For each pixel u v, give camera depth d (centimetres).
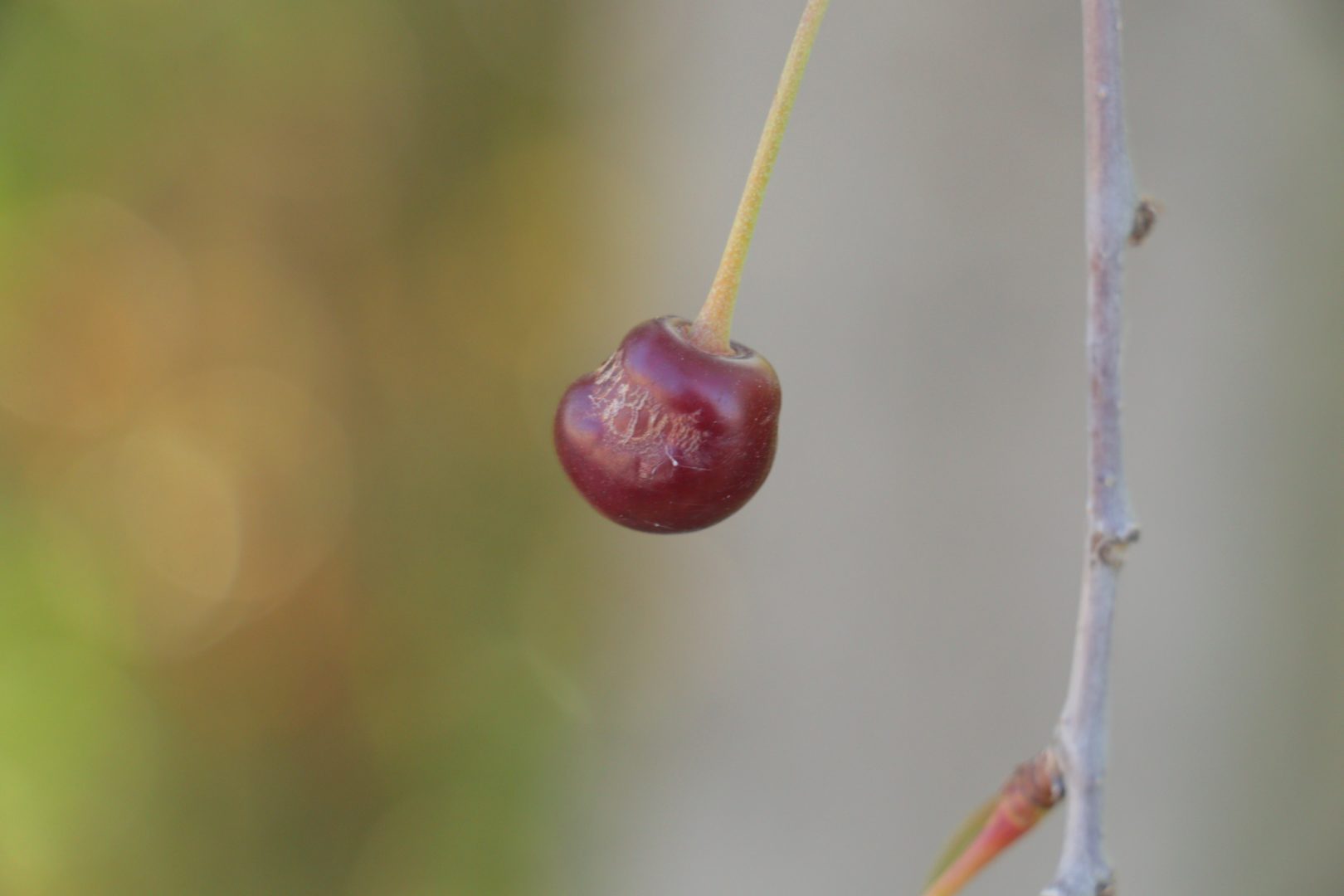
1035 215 50
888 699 53
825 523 53
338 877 91
